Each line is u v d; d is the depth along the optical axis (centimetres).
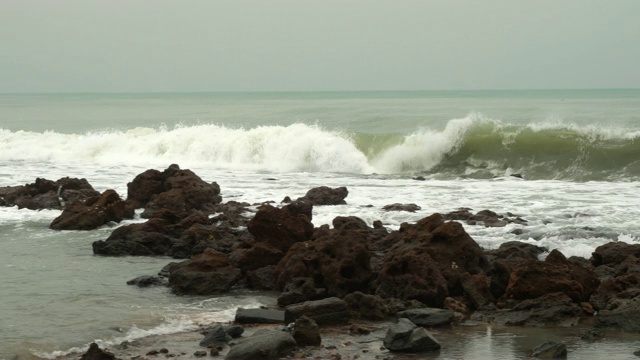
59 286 1694
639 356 1232
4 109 11756
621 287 1542
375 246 1909
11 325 1388
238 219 2380
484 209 2592
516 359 1230
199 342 1319
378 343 1326
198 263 1708
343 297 1589
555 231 2123
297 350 1281
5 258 1984
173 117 8600
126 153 4638
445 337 1364
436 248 1652
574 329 1410
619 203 2712
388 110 8912
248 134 4466
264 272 1730
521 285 1543
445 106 10250
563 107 9631
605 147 3934
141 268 1883
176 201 2506
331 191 2744
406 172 4097
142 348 1283
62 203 2773
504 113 8175
